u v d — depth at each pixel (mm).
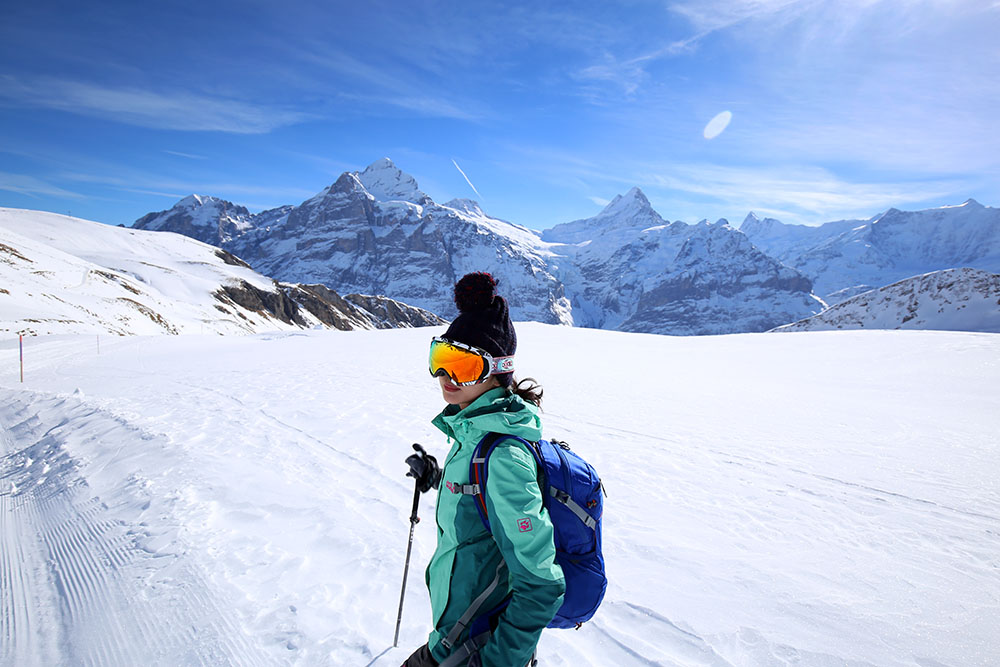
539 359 26422
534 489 1567
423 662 1745
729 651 3426
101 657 3225
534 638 1496
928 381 19344
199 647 3229
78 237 140000
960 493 7336
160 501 5629
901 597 4281
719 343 35531
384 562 4410
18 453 8922
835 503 6824
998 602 4211
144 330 66062
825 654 3410
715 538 5516
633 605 4004
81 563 4488
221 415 10742
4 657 3291
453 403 1808
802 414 13227
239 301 123875
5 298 49312
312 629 3395
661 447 9531
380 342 34750
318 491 6188
